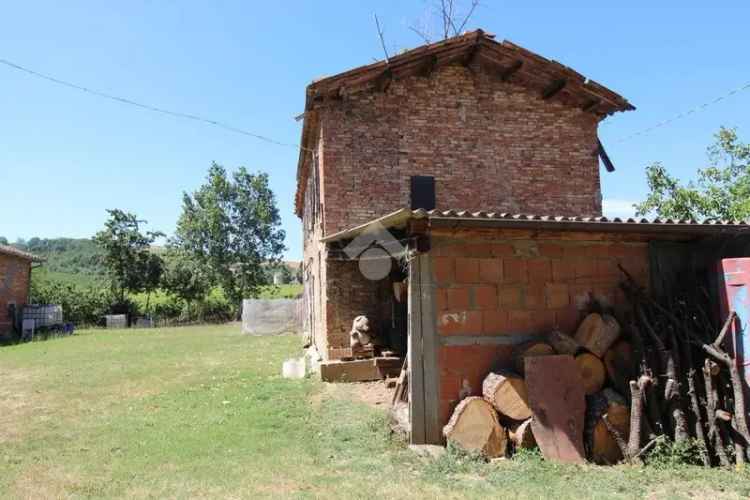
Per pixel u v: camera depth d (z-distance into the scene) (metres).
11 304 28.94
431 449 6.75
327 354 11.93
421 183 12.77
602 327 7.38
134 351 19.55
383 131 12.79
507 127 13.52
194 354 18.33
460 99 13.34
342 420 8.30
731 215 18.70
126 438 7.76
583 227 7.19
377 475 6.06
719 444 6.59
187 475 6.11
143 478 6.04
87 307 38.22
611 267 7.96
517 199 13.32
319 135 13.02
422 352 7.11
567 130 13.85
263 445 7.21
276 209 47.41
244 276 44.50
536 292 7.62
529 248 7.69
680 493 5.56
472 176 13.12
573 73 13.06
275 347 20.31
